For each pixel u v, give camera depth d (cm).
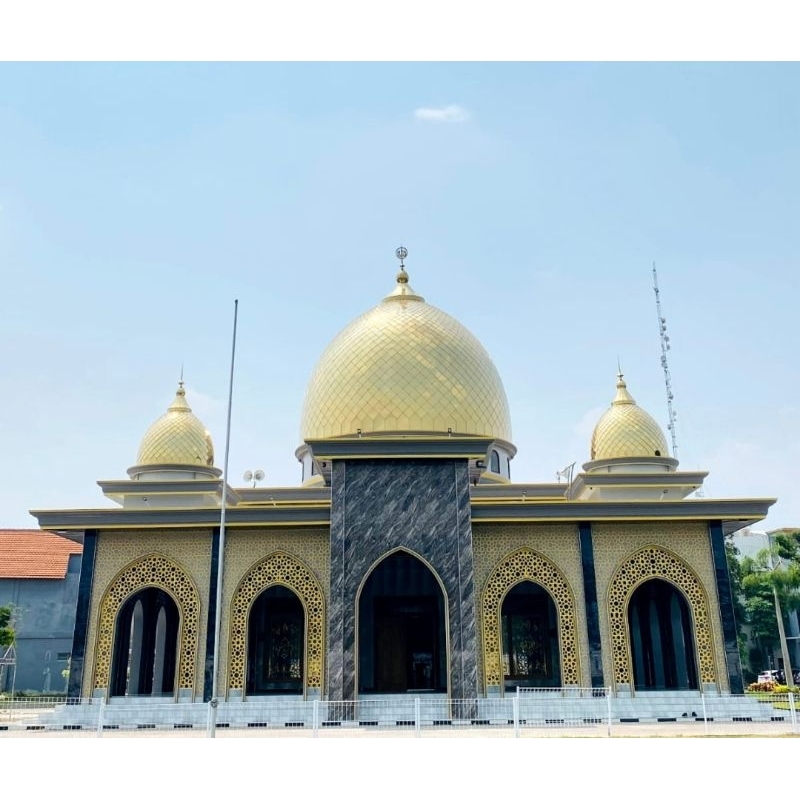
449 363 3055
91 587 2417
